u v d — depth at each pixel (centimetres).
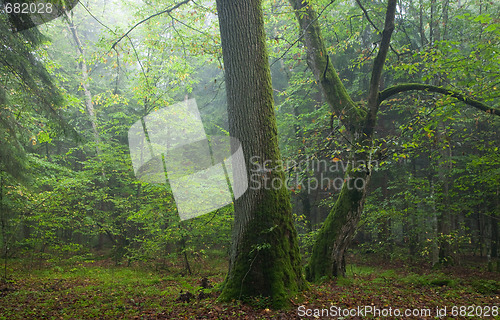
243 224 574
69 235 1867
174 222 1140
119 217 1455
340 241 903
